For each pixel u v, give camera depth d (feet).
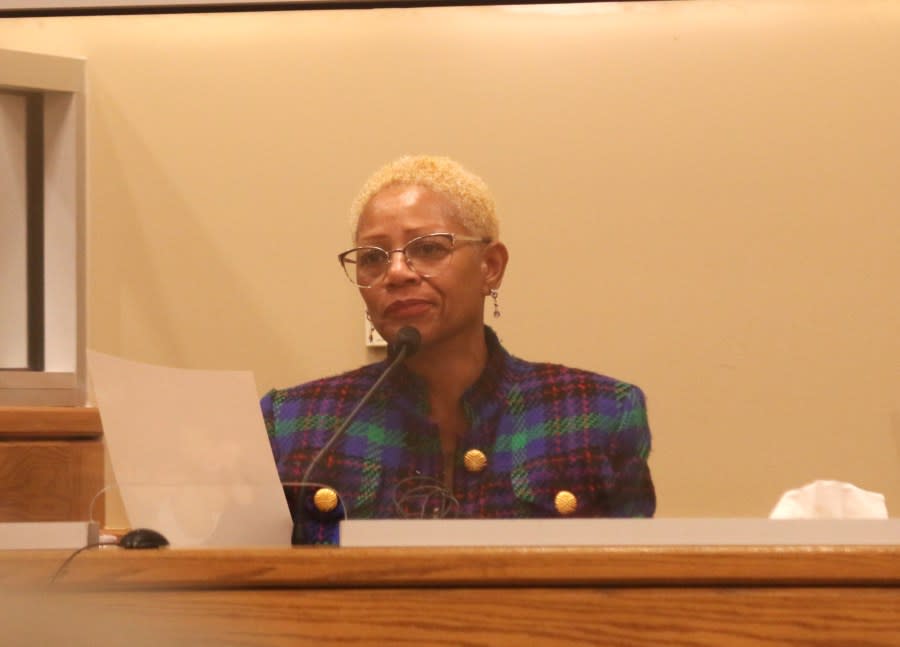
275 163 21.94
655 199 21.50
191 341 21.67
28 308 19.69
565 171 21.59
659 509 20.85
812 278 21.31
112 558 7.14
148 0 20.65
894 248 21.27
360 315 21.58
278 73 22.06
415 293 12.91
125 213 21.72
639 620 7.07
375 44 21.99
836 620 7.04
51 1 20.72
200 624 7.11
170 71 22.06
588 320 21.31
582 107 21.70
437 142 21.76
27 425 18.29
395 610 7.11
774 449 21.01
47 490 18.25
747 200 21.45
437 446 12.79
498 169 21.65
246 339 21.67
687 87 21.65
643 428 12.91
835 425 21.03
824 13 21.65
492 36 21.88
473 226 13.33
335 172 21.86
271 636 7.09
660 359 21.24
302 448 12.97
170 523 9.48
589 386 13.05
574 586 7.13
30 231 19.84
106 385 9.56
